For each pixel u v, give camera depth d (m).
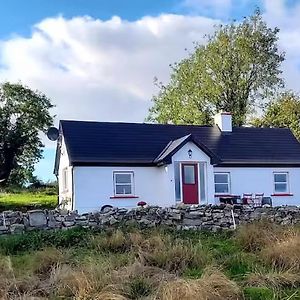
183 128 28.25
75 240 13.40
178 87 43.00
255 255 10.80
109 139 25.41
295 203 27.14
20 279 8.95
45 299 8.01
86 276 8.47
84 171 23.36
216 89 40.75
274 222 15.38
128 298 7.98
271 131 29.91
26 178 42.84
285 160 27.27
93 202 23.28
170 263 9.98
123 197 23.81
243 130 29.48
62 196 26.14
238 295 8.07
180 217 15.66
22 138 41.03
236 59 41.31
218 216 15.93
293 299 8.07
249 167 26.45
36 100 42.22
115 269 9.50
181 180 24.22
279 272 9.27
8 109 41.19
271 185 26.83
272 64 41.50
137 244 11.80
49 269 9.89
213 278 8.28
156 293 7.93
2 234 14.38
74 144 24.23
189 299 7.46
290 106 40.81
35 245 12.93
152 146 25.81
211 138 28.12
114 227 14.62
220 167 25.88
